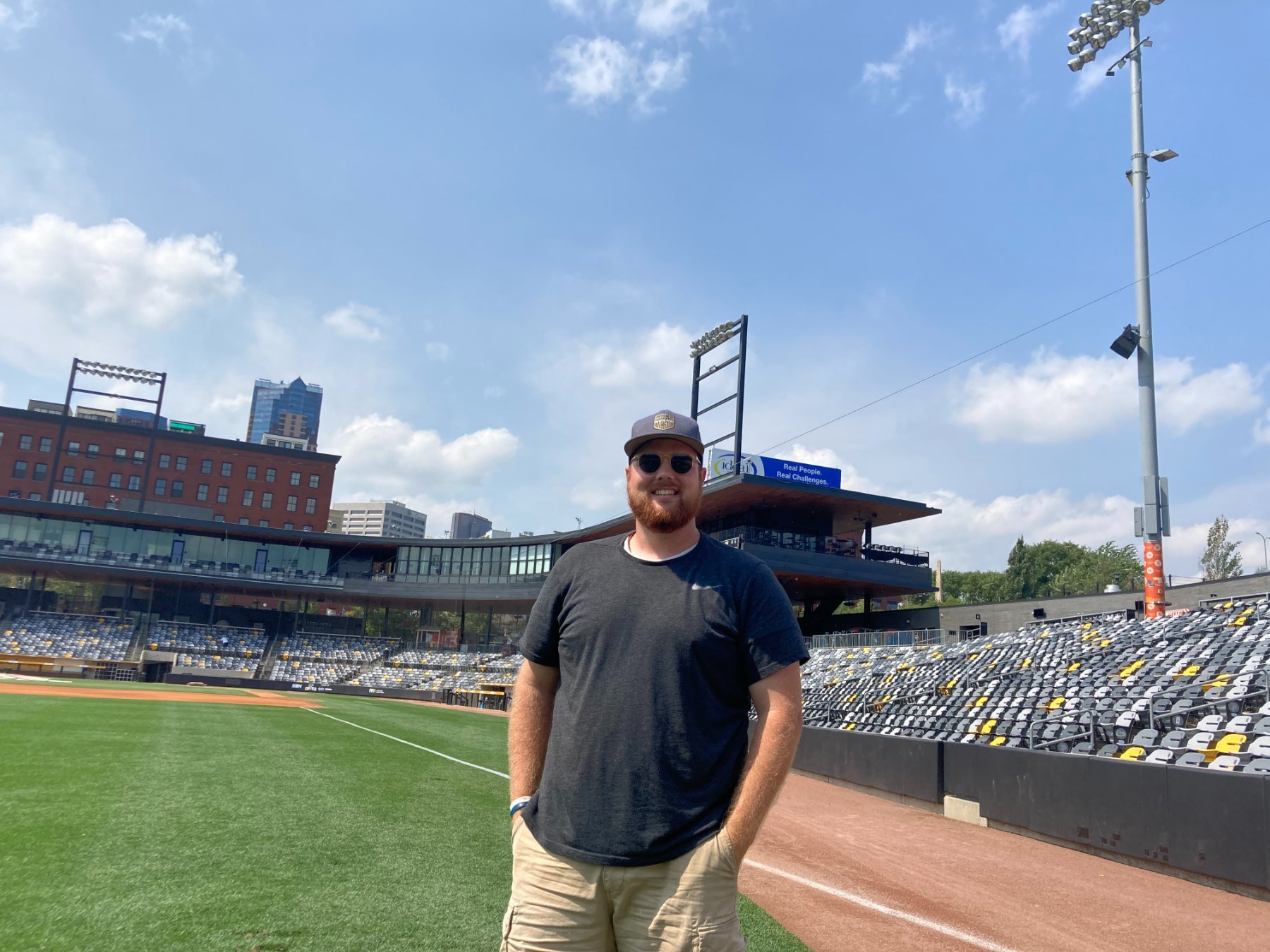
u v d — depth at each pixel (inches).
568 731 95.5
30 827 262.4
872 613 1798.7
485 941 185.8
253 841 266.5
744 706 96.3
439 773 482.6
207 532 2186.3
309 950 172.9
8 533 2048.5
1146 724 540.4
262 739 608.7
